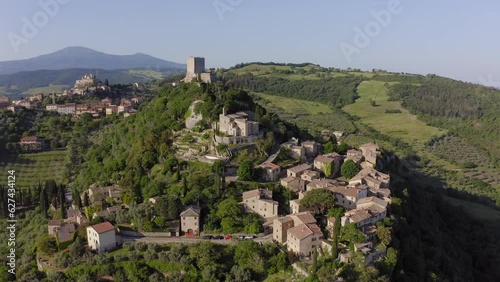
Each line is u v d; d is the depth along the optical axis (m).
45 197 199.12
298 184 173.12
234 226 150.62
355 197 156.00
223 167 177.88
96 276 131.75
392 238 137.12
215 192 164.00
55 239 152.12
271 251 133.88
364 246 127.31
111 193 179.00
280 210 161.25
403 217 160.75
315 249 119.31
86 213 170.38
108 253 138.75
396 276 129.12
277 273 129.12
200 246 134.62
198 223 150.00
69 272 133.00
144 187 175.38
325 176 193.88
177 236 148.50
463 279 172.75
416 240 155.00
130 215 156.00
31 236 180.25
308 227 135.50
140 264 133.00
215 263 131.62
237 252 134.75
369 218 138.62
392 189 188.88
